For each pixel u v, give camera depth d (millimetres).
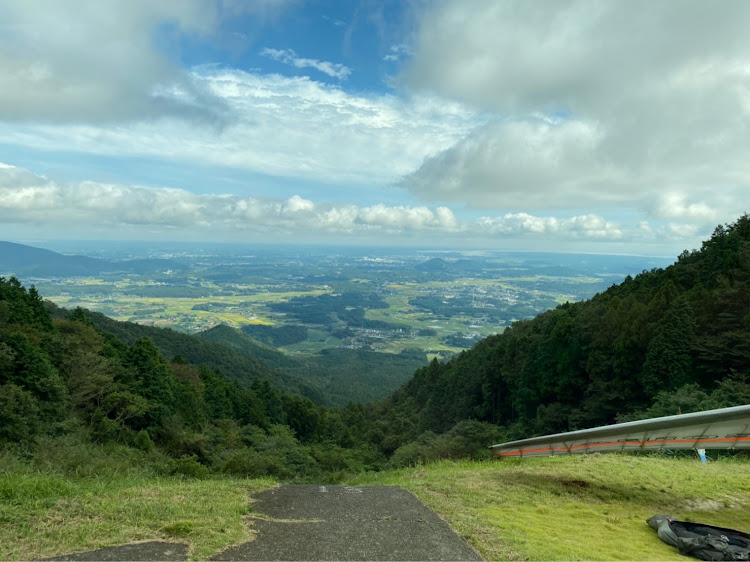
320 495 6066
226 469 16891
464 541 4457
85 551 3598
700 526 5043
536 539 4676
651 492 6980
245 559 3748
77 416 26109
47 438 18062
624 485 7258
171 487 5926
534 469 8102
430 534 4586
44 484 5008
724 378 22031
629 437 7465
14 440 18188
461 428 23703
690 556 4578
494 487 6828
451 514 5328
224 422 41438
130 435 27797
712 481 7707
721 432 6734
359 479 11297
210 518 4637
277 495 5980
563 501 6371
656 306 28391
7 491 4648
